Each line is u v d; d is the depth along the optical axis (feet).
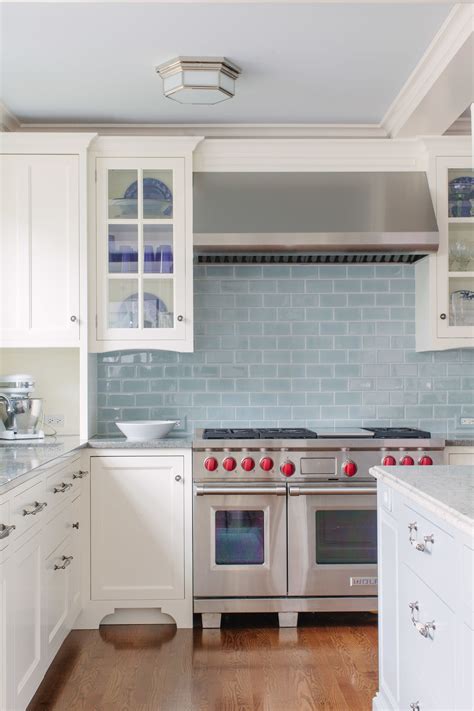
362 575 10.86
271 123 12.37
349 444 10.94
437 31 8.96
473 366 12.98
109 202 11.78
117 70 10.11
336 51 9.53
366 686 8.62
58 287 11.55
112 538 10.87
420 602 5.98
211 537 10.84
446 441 11.11
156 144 11.72
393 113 11.75
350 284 12.89
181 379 12.71
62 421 12.59
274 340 12.80
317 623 11.09
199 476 10.90
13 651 6.83
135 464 10.93
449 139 11.87
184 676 8.95
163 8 8.34
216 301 12.77
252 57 9.71
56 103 11.35
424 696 5.85
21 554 7.18
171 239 11.82
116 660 9.50
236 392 12.75
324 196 11.77
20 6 8.24
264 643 10.15
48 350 12.64
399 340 12.92
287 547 10.87
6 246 11.49
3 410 11.18
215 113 11.86
